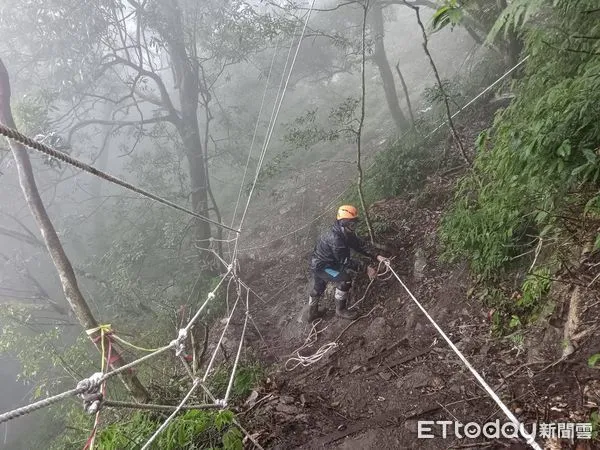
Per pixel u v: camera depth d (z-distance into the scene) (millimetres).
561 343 3377
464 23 8195
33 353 6262
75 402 6281
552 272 3754
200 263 10188
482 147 4223
